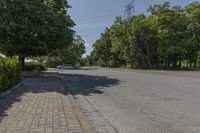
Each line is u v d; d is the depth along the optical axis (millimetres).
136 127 8016
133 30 75938
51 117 8805
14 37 31703
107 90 18062
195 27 68500
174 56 75250
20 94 15086
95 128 7938
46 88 18594
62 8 38219
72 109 10234
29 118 8688
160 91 16641
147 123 8477
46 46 34188
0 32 31141
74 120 8352
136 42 76750
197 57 71312
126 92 16625
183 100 12898
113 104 12242
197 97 13766
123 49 82562
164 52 71188
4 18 30969
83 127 7516
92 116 9664
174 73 39188
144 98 13852
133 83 22844
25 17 31859
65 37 36250
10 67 16688
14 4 30938
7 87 15883
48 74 40625
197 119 8883
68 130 7227
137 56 78625
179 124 8273
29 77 31766
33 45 33094
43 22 32594
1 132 7145
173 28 71250
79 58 115875
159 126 8078
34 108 10484
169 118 9102
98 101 13234
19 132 7113
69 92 16188
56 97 13750
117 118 9289
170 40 70375
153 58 78125
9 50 33188
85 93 16625
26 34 31750
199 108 10781
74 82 25359
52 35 34500
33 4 31906
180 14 71812
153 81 24312
